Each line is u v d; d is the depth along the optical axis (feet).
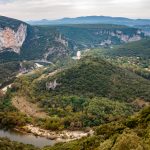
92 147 581.12
